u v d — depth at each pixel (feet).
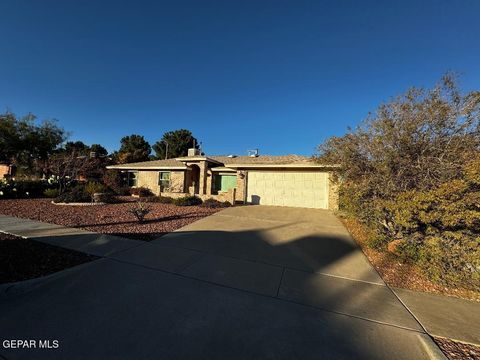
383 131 23.29
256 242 21.68
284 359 7.69
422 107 21.65
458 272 14.15
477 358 8.18
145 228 24.90
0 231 21.12
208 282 13.30
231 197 46.75
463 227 15.05
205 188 56.59
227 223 29.12
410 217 16.42
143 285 12.59
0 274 12.74
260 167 49.11
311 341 8.63
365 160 26.35
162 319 9.61
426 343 8.71
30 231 21.48
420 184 20.11
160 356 7.63
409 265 16.87
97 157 84.23
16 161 80.43
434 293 12.94
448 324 10.08
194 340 8.43
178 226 26.48
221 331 8.98
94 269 14.39
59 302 10.62
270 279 14.07
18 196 45.27
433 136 21.34
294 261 17.33
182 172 62.03
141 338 8.43
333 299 11.93
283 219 32.96
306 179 46.91
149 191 62.08
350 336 9.02
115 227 24.68
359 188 24.99
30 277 12.79
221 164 60.90
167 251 18.24
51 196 47.32
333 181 33.81
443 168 19.42
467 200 13.94
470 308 11.47
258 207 44.14
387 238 20.89
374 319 10.27
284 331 9.14
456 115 20.61
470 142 19.72
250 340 8.54
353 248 20.84
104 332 8.68
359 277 14.83
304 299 11.82
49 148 88.43
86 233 21.85
